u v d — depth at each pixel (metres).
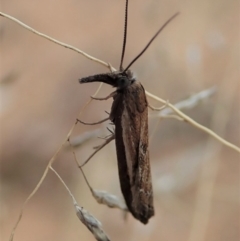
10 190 0.13
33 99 0.14
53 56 0.15
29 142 0.14
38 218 0.12
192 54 0.12
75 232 0.11
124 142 0.08
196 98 0.10
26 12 0.16
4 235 0.11
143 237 0.11
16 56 0.14
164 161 0.12
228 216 0.11
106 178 0.11
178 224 0.11
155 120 0.13
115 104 0.08
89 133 0.09
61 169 0.13
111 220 0.12
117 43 0.15
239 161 0.12
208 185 0.10
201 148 0.11
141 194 0.08
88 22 0.17
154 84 0.12
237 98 0.13
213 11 0.13
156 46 0.12
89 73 0.15
